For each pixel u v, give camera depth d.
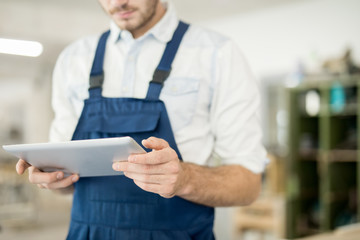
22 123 8.97
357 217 4.44
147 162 0.90
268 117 6.23
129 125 1.21
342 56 4.52
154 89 1.24
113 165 0.96
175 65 1.28
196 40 1.31
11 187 5.96
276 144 6.06
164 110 1.21
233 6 6.10
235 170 1.24
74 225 1.26
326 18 5.56
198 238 1.24
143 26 1.30
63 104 1.42
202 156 1.26
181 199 1.19
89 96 1.30
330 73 4.53
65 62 1.44
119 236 1.19
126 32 1.31
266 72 6.24
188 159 1.24
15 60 8.62
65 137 1.38
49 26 6.76
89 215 1.24
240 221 4.73
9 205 5.91
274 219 4.57
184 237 1.19
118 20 1.24
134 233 1.19
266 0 5.76
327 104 4.57
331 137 4.60
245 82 1.29
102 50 1.37
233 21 6.66
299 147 4.90
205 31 1.34
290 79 5.08
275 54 6.14
